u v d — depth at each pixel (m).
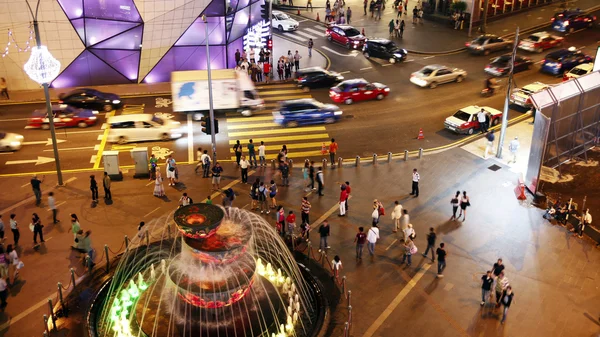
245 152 39.09
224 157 38.50
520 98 45.22
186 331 23.66
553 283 27.83
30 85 47.28
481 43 55.38
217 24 49.03
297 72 48.97
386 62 53.78
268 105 45.69
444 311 25.94
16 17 44.91
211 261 23.91
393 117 44.16
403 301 26.44
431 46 57.34
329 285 27.11
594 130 39.88
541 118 33.47
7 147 38.31
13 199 33.34
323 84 48.84
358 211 32.94
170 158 36.19
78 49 47.12
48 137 40.38
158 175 33.53
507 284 25.48
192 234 23.56
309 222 31.89
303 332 24.06
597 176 37.25
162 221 31.66
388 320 25.31
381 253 29.56
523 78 50.66
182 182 35.47
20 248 29.30
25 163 37.16
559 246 30.41
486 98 47.12
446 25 62.97
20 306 25.64
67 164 37.16
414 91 48.34
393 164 37.84
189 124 42.53
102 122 42.62
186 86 42.06
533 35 56.62
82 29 46.56
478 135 41.78
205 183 35.47
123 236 30.36
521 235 31.20
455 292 27.06
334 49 56.50
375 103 46.38
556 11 67.81
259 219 29.19
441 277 27.95
